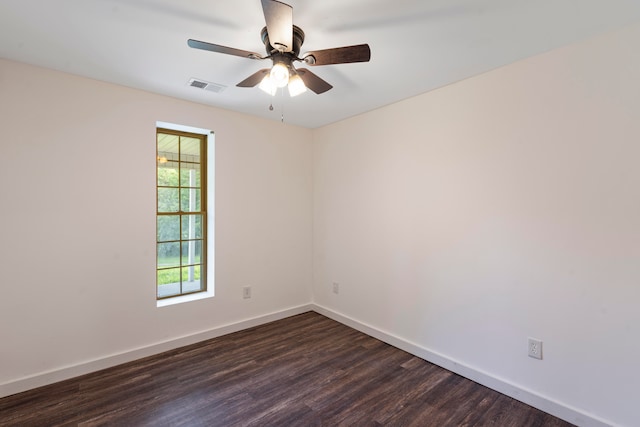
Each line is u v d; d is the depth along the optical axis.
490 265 2.36
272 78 1.71
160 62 2.22
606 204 1.85
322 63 1.76
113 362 2.62
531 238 2.15
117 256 2.64
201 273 3.35
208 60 2.19
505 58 2.15
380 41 1.93
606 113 1.84
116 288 2.64
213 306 3.21
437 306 2.70
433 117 2.71
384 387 2.37
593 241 1.90
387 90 2.71
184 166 3.21
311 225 4.04
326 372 2.57
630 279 1.78
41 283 2.32
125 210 2.67
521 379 2.20
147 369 2.59
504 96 2.26
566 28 1.79
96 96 2.52
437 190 2.69
